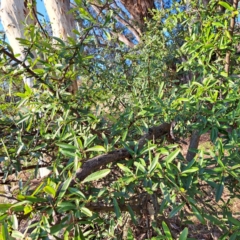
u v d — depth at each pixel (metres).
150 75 1.56
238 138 0.65
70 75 0.87
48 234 0.42
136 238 0.81
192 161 0.56
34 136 0.84
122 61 1.70
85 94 1.03
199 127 0.74
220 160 0.56
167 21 1.54
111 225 0.76
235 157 0.60
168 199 0.49
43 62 0.80
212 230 0.79
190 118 0.83
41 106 0.81
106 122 0.93
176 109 0.84
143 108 0.87
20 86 1.12
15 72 0.78
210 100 0.76
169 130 0.91
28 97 0.79
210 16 1.19
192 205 0.49
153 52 1.68
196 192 0.54
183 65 1.21
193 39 1.13
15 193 0.69
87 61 1.08
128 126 0.85
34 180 0.80
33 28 0.79
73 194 0.46
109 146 0.68
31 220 0.47
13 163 0.77
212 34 1.05
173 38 1.77
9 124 0.93
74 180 0.52
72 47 0.80
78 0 0.78
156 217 0.68
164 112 0.83
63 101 0.84
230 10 1.02
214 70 1.02
